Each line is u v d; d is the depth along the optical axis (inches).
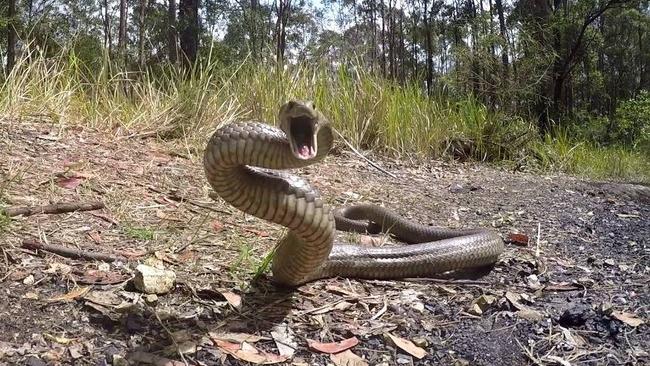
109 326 21.6
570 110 190.1
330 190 49.9
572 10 171.6
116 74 60.7
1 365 18.5
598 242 40.5
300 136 21.4
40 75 55.0
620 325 25.7
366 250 30.5
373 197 49.6
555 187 65.1
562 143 97.2
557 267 34.4
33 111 50.8
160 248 28.9
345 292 27.7
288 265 25.7
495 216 46.9
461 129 83.7
